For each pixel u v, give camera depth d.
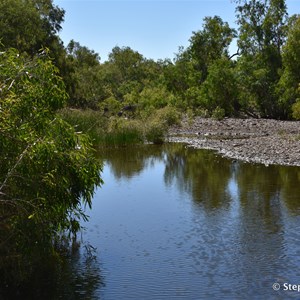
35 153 6.70
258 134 32.66
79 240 9.64
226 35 57.12
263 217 11.24
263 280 7.62
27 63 7.36
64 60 47.41
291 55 43.41
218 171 17.88
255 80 47.34
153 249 9.12
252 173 17.19
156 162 20.75
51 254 8.20
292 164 18.89
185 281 7.62
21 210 6.61
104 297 7.05
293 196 13.34
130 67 94.12
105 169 18.77
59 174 7.16
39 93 7.18
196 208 12.19
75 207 7.94
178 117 38.50
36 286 7.42
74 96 51.91
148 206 12.43
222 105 48.09
